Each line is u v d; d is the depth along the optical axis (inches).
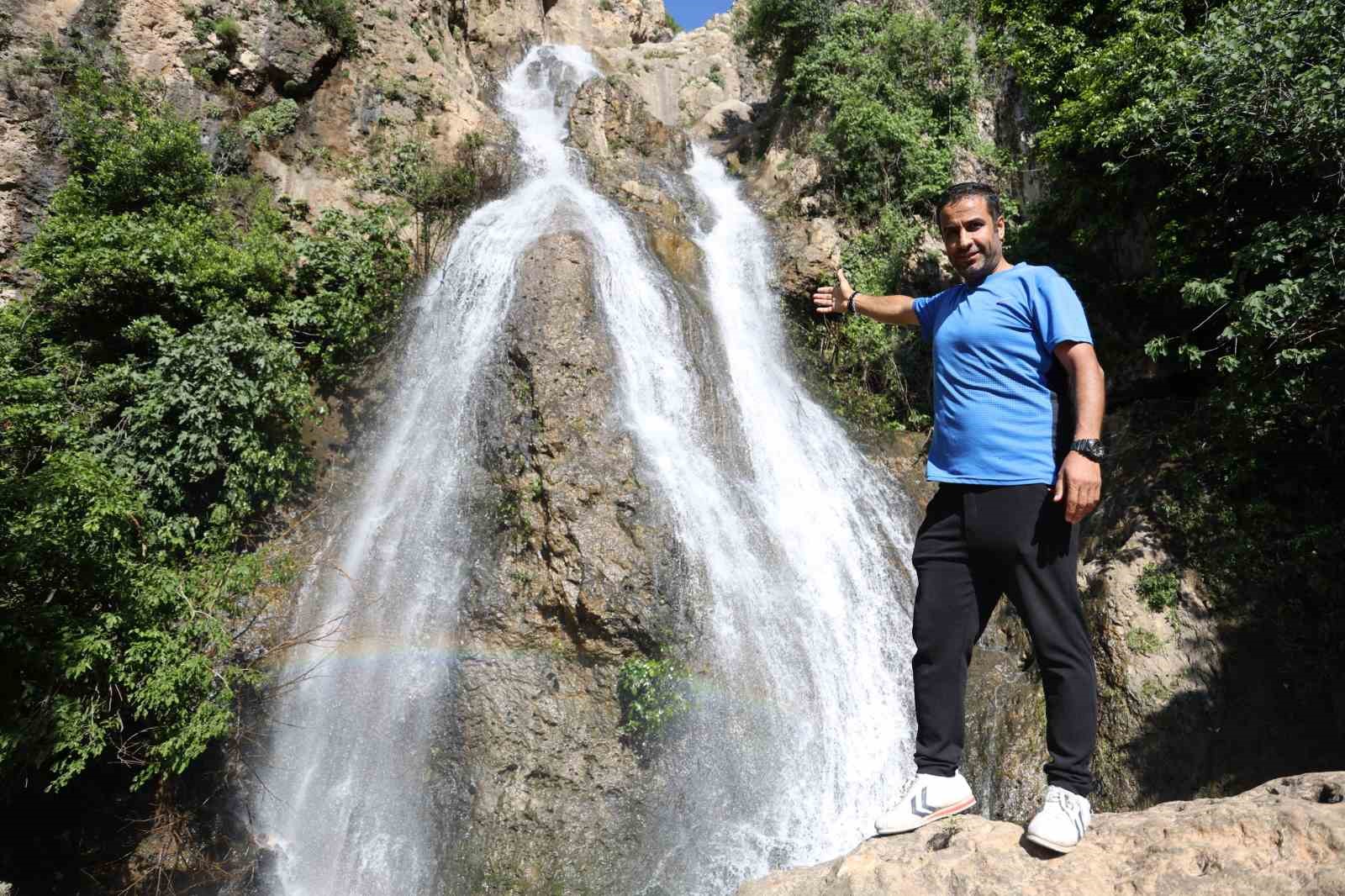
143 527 348.2
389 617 432.5
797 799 398.3
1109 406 520.4
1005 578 113.7
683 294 576.4
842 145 705.0
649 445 461.7
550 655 405.4
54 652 291.4
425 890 363.9
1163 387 499.8
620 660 397.1
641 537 416.8
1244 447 412.5
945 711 118.0
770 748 401.7
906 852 107.6
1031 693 410.9
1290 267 348.5
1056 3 555.2
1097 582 416.2
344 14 617.3
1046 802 102.3
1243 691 363.9
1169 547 408.8
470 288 535.2
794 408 577.3
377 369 521.7
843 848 393.4
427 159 613.6
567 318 479.2
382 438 501.7
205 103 548.7
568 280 494.6
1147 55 444.1
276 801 381.4
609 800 377.1
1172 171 456.8
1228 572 391.5
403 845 375.9
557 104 842.2
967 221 123.3
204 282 452.8
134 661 311.7
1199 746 360.8
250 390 428.5
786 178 733.3
